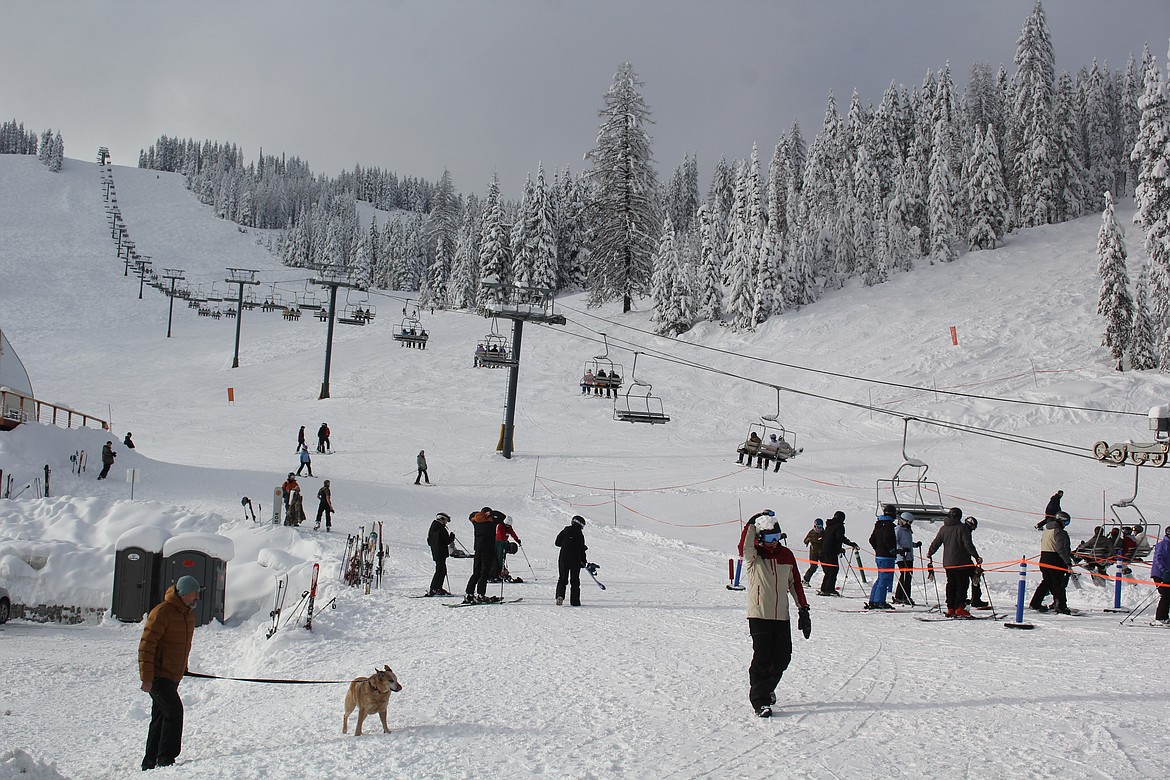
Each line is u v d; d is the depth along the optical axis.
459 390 60.22
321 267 58.84
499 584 18.05
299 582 17.20
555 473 39.97
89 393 63.19
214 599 16.72
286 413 54.97
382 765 6.52
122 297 116.94
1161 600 12.25
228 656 13.70
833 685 8.37
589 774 5.97
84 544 19.05
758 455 38.53
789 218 82.94
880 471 39.53
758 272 71.50
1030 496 34.97
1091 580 17.73
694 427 51.44
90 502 21.47
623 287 81.19
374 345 77.94
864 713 7.24
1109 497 34.47
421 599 16.05
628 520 30.50
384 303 128.38
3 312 101.25
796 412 53.75
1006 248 79.94
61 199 194.75
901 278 76.44
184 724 9.47
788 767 5.88
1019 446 43.06
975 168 82.31
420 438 48.06
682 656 10.23
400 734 7.48
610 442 47.88
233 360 73.88
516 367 44.03
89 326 98.50
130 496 30.06
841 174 88.31
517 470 40.62
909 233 82.44
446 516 16.62
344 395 60.06
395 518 29.55
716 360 65.56
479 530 15.47
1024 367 54.91
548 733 7.14
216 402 59.66
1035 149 87.38
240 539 20.23
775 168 99.31
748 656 10.10
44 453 31.67
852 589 18.41
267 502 30.97
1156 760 5.72
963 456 41.88
